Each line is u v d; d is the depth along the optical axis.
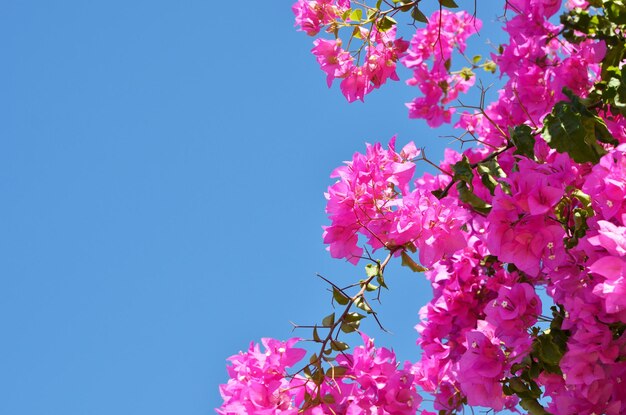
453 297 4.57
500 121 5.18
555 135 3.51
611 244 2.80
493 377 3.67
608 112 4.16
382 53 4.66
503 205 3.39
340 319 3.64
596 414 3.55
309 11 4.77
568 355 3.50
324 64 4.65
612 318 3.48
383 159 3.86
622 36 4.41
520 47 4.89
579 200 3.48
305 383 3.47
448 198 3.68
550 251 3.40
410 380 3.67
